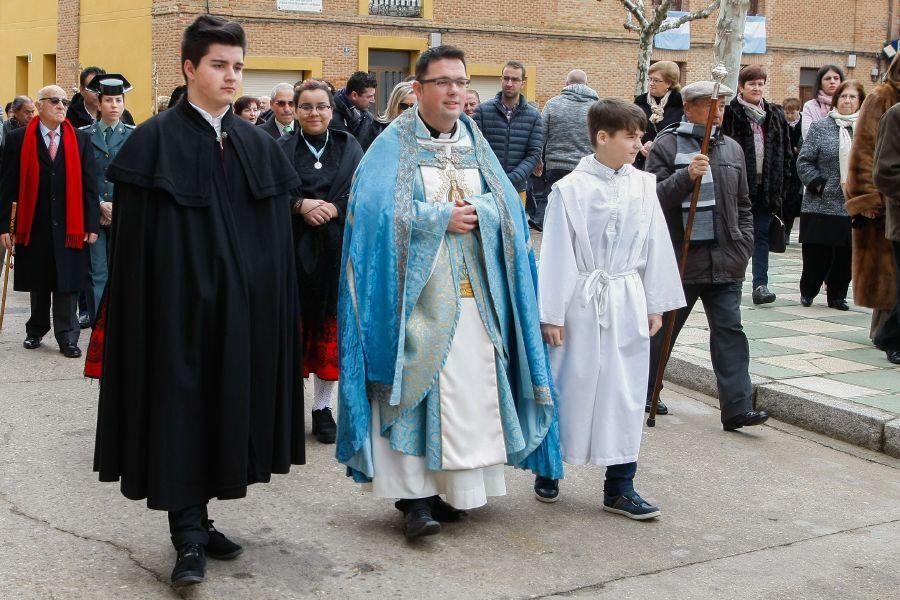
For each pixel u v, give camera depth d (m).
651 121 10.31
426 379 4.68
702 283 6.52
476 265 4.82
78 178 8.40
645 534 5.01
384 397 4.71
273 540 4.78
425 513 4.78
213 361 4.15
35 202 8.36
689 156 6.43
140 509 5.12
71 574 4.35
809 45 29.88
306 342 6.28
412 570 4.49
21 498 5.22
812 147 9.98
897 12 30.83
